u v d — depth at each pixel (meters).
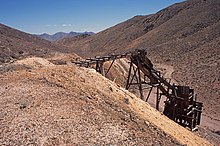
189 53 88.38
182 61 82.94
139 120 14.84
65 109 11.34
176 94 27.50
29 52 49.03
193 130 26.69
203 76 61.25
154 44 126.06
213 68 65.25
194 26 123.44
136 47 133.38
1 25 84.88
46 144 8.51
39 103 11.46
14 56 39.50
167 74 69.12
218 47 81.50
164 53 99.50
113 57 25.58
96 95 15.34
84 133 9.77
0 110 10.48
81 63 22.66
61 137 9.09
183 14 151.50
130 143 10.24
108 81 20.06
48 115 10.46
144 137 11.78
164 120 20.44
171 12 173.38
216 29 101.81
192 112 27.78
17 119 9.80
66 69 17.75
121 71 46.34
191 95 27.95
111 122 11.70
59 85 14.48
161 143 12.23
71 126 9.99
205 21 125.00
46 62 28.03
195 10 146.88
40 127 9.45
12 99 11.69
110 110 13.78
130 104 17.70
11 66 19.28
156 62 90.81
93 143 9.26
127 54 26.91
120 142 9.98
